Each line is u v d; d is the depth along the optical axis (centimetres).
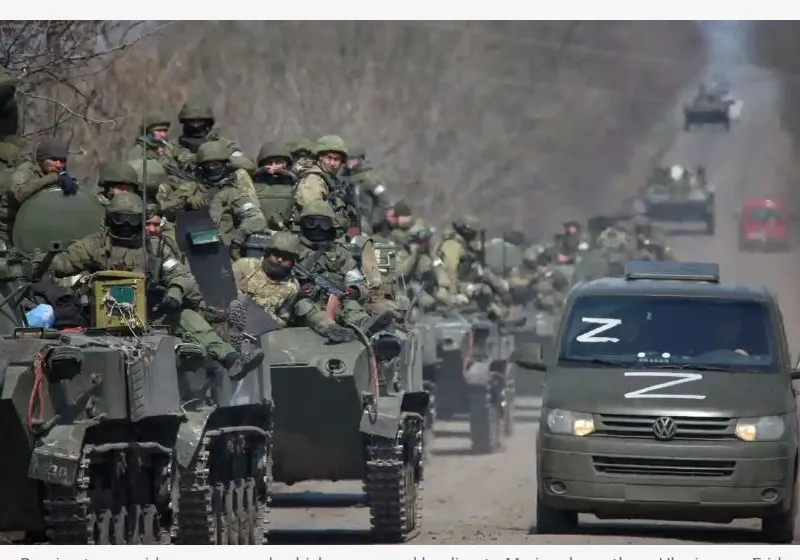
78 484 3781
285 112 11538
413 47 14338
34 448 3756
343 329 4988
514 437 8625
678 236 18825
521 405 10194
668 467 4844
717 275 5481
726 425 4862
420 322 7581
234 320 4550
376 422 4894
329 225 5109
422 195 13788
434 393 7525
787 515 4978
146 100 8050
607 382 4994
